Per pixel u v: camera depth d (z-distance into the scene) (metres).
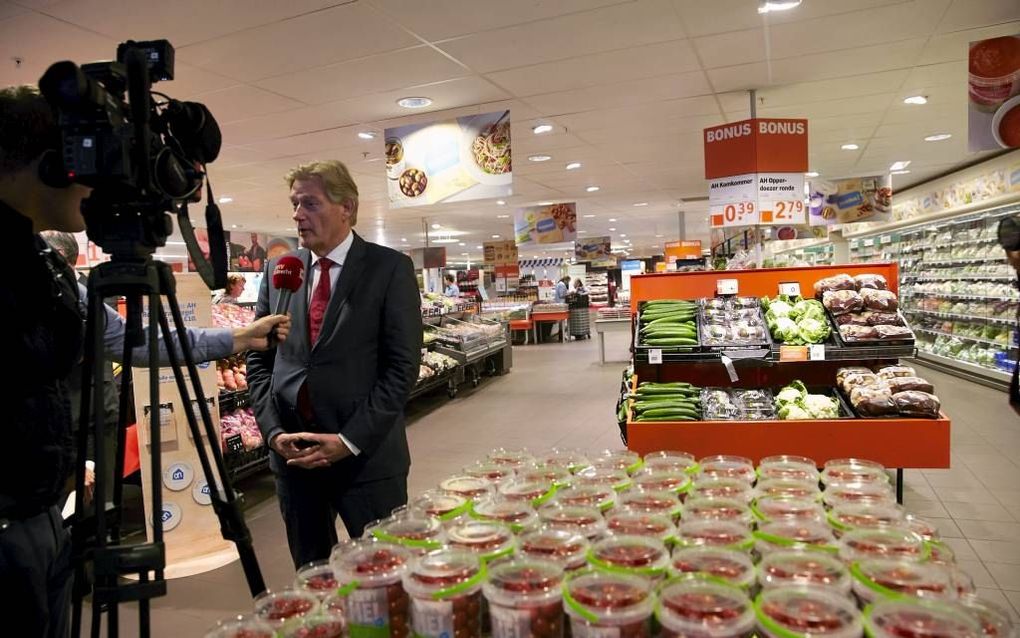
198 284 3.72
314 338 2.09
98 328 1.18
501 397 8.34
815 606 0.96
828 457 2.85
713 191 5.32
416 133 5.92
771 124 5.09
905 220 10.84
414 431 6.66
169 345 1.29
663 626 0.96
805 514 1.34
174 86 4.75
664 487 1.54
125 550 1.12
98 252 5.99
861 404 2.91
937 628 0.88
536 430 6.43
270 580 3.32
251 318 5.78
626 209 14.31
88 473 2.28
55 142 1.26
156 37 3.83
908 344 3.13
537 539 1.23
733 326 3.46
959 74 5.18
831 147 8.09
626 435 3.02
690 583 1.03
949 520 3.83
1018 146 3.98
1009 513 3.89
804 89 5.50
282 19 3.67
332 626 1.06
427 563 1.14
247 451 4.38
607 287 23.88
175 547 3.57
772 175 5.12
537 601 1.04
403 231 17.05
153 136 1.20
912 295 11.12
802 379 3.71
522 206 12.70
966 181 8.63
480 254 29.83
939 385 8.44
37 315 1.25
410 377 2.07
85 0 3.31
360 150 7.09
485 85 5.09
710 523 1.29
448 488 1.60
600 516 1.34
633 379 3.54
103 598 1.12
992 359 8.27
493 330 10.02
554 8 3.71
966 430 5.95
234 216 12.04
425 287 18.34
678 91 5.47
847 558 1.14
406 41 4.09
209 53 4.12
